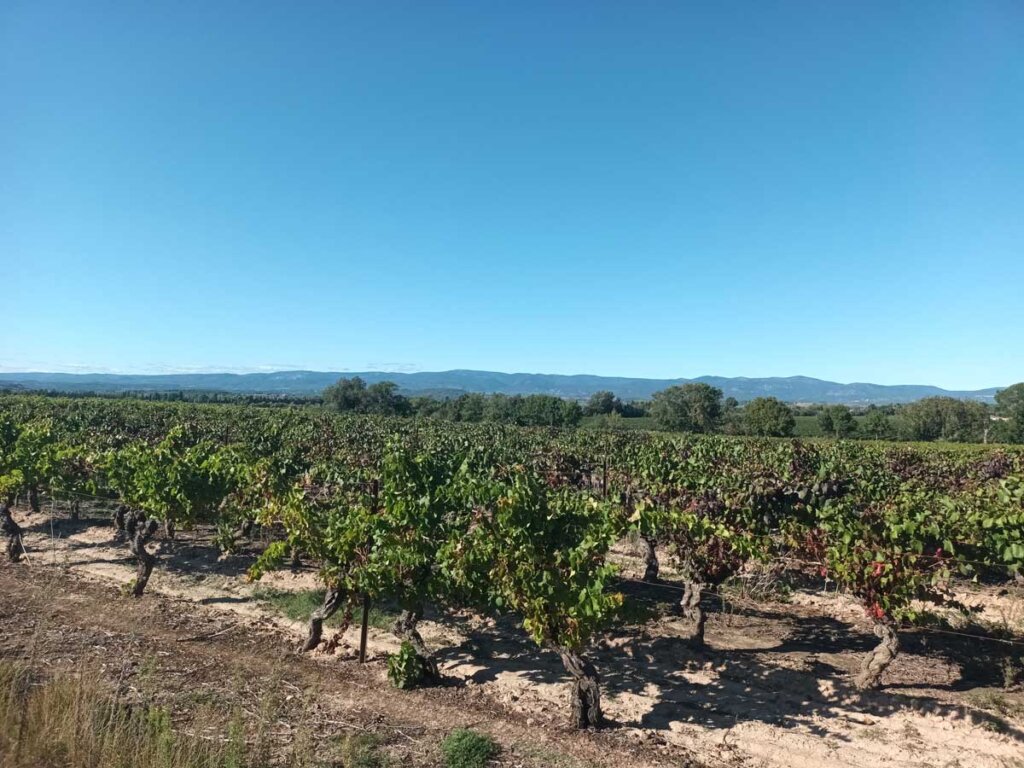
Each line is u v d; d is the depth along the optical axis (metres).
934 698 6.91
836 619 9.52
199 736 5.15
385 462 8.53
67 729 4.74
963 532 7.58
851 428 57.34
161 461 10.74
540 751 5.77
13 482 11.79
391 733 5.94
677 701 6.86
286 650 7.86
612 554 12.98
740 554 7.88
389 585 7.10
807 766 5.68
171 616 8.86
